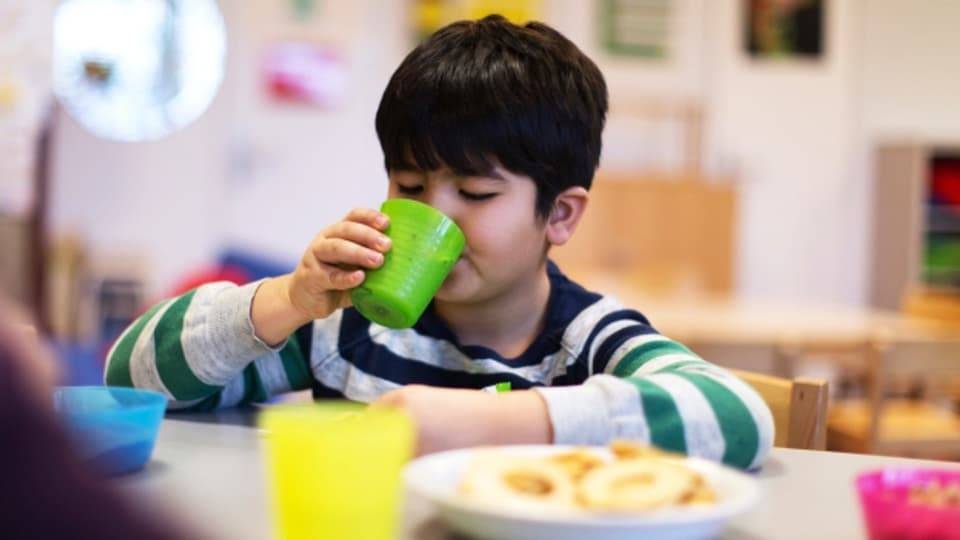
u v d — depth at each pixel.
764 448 0.87
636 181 4.99
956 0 5.59
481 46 1.09
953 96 5.64
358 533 0.57
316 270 0.97
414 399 0.81
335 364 1.20
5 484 0.26
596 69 1.20
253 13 4.98
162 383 1.08
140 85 4.86
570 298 1.18
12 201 4.18
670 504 0.62
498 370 1.13
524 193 1.07
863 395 3.56
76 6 4.74
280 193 5.08
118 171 4.88
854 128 5.52
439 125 1.04
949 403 3.73
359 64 5.09
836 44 5.48
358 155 5.12
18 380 0.27
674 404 0.84
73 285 4.74
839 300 5.55
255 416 1.11
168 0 4.86
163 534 0.28
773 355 2.84
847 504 0.78
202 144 4.97
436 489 0.65
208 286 1.12
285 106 5.05
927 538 0.61
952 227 5.43
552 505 0.62
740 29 5.38
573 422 0.82
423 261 0.94
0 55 4.11
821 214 5.52
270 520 0.70
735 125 5.41
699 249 5.08
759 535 0.70
